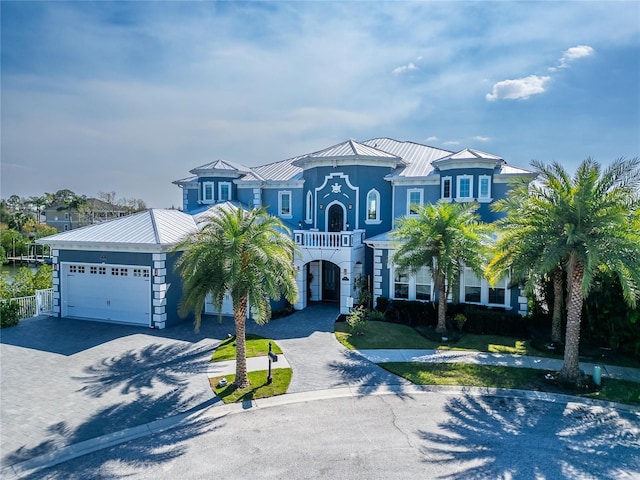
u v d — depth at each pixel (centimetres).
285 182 3034
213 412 1114
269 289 1229
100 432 1000
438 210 1881
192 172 3241
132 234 2083
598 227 1253
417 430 1018
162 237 2006
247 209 2964
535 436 991
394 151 3153
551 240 1295
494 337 1875
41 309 2231
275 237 1352
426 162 2861
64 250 2166
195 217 2520
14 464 863
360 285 2394
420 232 1859
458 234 1820
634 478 818
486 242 2023
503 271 1543
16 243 6662
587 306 1700
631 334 1584
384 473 829
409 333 1920
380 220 2653
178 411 1116
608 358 1592
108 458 888
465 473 829
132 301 2038
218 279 1231
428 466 855
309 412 1117
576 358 1327
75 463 870
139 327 1984
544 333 1927
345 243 2278
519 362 1531
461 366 1487
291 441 960
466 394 1246
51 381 1317
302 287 2408
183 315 1299
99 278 2109
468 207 1984
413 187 2625
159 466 856
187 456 895
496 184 2498
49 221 8588
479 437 983
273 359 1309
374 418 1083
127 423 1046
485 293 2100
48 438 970
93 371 1407
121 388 1263
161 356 1566
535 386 1305
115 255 2047
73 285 2167
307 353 1625
